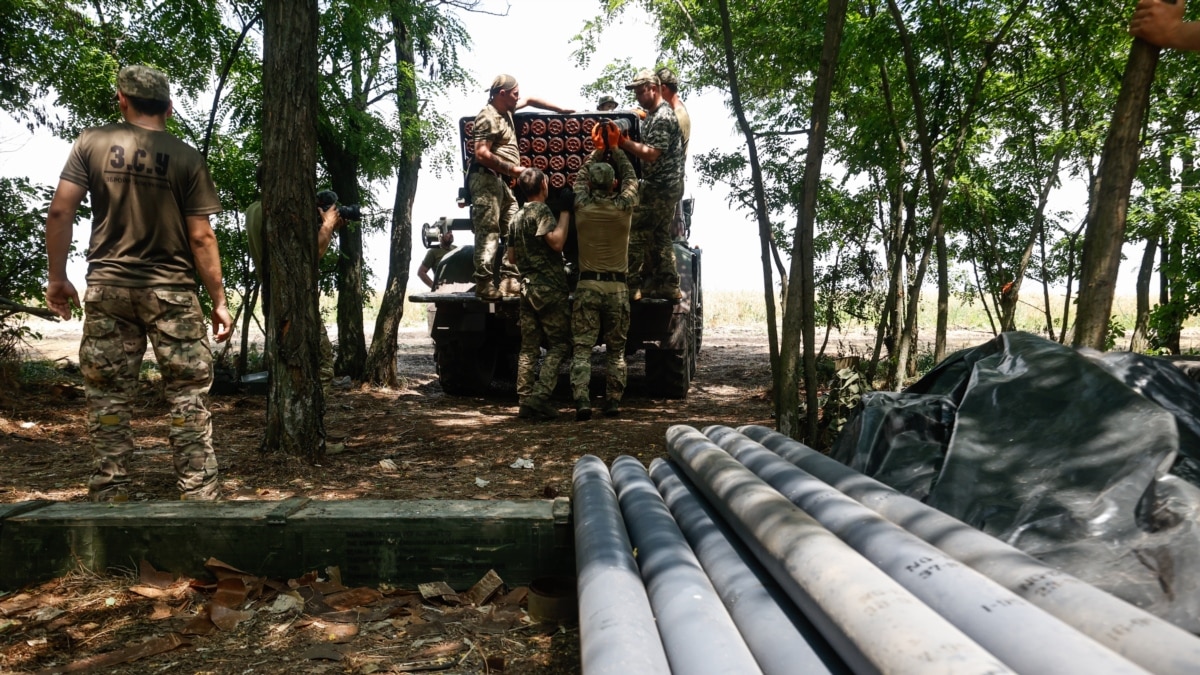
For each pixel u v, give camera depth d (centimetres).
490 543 291
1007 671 106
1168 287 826
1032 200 851
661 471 324
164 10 820
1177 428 200
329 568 291
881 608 133
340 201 920
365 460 521
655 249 764
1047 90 720
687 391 844
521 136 738
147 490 422
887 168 713
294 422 493
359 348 945
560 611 264
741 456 293
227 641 249
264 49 477
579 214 670
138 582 288
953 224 816
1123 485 186
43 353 1121
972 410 237
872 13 595
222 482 439
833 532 194
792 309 431
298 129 475
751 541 205
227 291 856
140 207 347
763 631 167
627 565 207
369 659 236
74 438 577
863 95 750
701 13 788
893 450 270
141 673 229
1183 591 153
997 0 564
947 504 207
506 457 538
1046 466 205
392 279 920
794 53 693
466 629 258
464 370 842
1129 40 565
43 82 890
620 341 708
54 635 252
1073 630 119
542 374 696
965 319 2094
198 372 366
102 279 348
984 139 702
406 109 913
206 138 820
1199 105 602
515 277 750
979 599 136
